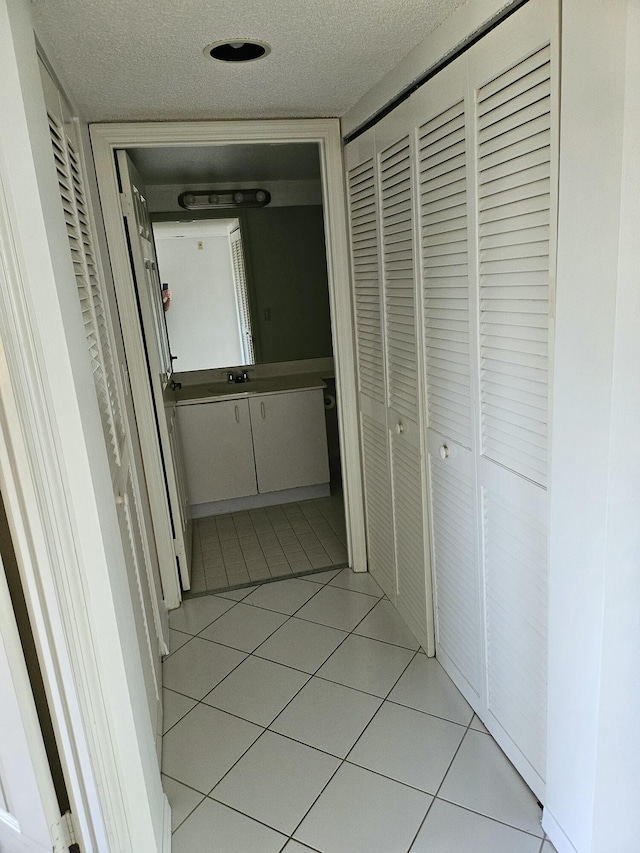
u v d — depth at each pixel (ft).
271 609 8.95
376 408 8.29
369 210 7.47
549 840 5.05
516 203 4.45
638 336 3.52
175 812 5.65
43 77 4.52
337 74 6.28
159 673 7.30
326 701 6.94
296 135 7.99
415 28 5.17
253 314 13.56
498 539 5.43
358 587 9.41
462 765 5.90
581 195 3.61
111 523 4.57
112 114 7.17
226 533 11.80
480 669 6.22
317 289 13.80
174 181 12.27
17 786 4.83
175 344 13.32
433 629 7.44
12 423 3.72
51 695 4.36
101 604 4.31
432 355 6.23
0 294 3.49
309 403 12.69
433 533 6.92
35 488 3.86
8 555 4.59
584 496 3.97
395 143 6.38
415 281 6.27
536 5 3.90
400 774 5.86
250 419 12.45
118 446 6.00
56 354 3.84
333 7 4.61
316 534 11.48
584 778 4.44
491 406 5.22
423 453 6.74
